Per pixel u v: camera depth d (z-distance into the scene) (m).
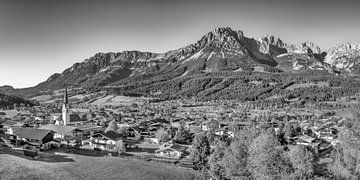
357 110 64.56
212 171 78.88
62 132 157.38
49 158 100.94
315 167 95.44
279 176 61.41
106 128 183.75
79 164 93.56
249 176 66.31
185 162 112.25
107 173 86.50
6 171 76.44
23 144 129.12
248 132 90.75
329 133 183.12
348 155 63.28
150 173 89.38
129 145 146.50
